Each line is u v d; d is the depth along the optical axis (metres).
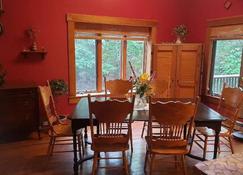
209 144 3.39
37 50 3.96
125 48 4.91
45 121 3.97
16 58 3.93
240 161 1.86
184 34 4.90
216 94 4.68
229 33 4.23
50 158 3.05
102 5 4.42
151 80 3.22
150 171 2.47
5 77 3.87
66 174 2.67
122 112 2.26
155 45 4.77
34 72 4.09
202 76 4.80
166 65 4.75
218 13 4.44
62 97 4.35
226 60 4.45
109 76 4.90
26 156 3.10
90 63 4.67
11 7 3.78
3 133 3.46
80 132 2.86
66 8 4.16
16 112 3.50
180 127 2.35
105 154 3.14
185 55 4.62
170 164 2.91
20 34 3.90
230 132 2.93
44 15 4.02
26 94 3.54
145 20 4.83
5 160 2.98
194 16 5.04
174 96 4.79
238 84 4.11
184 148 2.40
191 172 2.72
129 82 3.62
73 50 4.34
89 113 2.35
